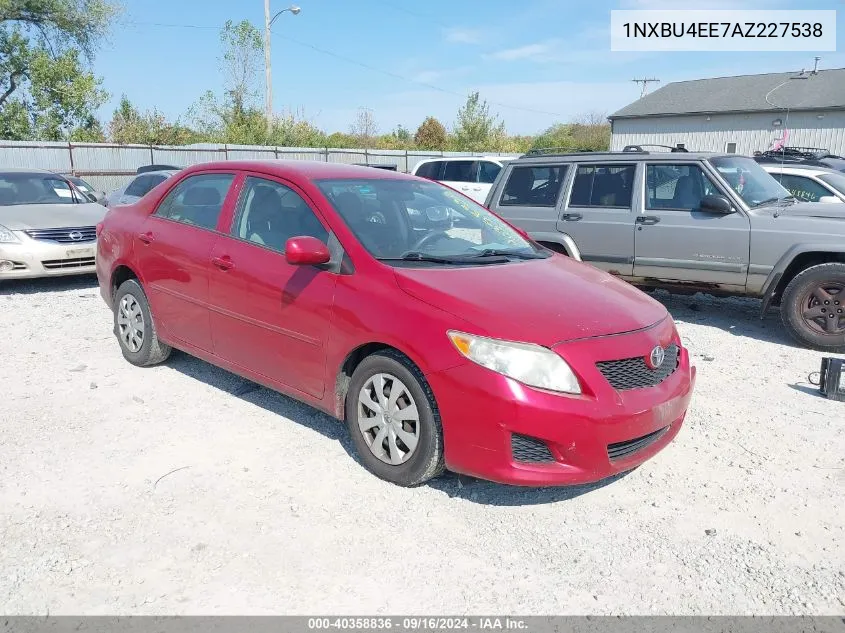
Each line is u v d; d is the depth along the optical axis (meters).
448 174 17.08
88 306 8.11
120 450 4.22
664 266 7.56
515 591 3.04
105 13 33.66
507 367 3.40
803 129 38.22
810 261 6.91
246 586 3.01
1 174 10.43
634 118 44.81
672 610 2.96
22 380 5.38
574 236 8.13
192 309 5.01
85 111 33.38
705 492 3.95
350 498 3.74
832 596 3.06
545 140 50.78
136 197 12.25
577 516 3.67
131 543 3.28
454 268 4.12
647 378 3.75
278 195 4.64
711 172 7.34
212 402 5.02
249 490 3.79
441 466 3.74
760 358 6.53
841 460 4.36
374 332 3.78
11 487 3.75
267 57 34.91
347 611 2.87
